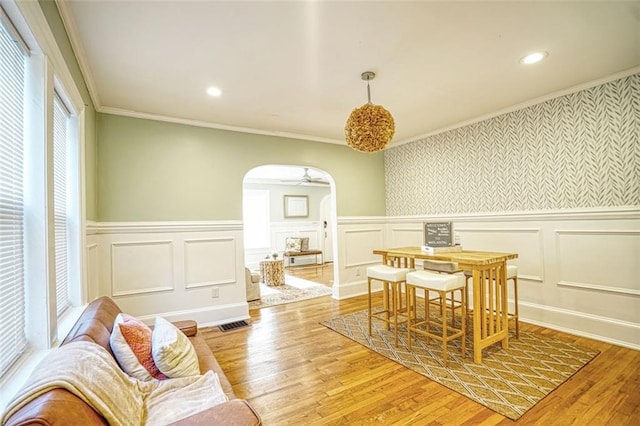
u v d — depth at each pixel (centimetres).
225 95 308
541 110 337
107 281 329
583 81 296
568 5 187
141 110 343
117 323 164
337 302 466
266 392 221
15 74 132
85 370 109
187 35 208
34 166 142
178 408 136
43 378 95
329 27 203
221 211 395
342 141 495
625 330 280
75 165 231
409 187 500
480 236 396
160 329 178
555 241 327
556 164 327
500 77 284
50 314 145
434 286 259
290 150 453
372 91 307
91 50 222
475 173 404
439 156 452
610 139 289
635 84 274
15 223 132
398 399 209
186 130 378
